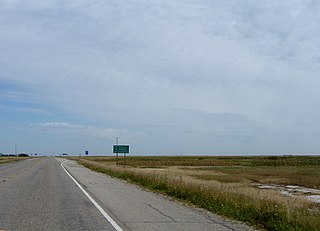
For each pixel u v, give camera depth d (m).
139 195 20.11
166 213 14.01
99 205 15.99
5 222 11.85
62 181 29.97
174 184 21.48
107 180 31.64
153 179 26.20
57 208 15.00
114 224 11.61
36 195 19.70
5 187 24.16
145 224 11.70
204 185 20.80
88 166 61.47
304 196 26.69
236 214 13.25
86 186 25.52
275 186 36.25
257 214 12.70
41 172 43.81
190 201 17.42
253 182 40.69
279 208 12.59
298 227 10.76
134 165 80.50
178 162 102.56
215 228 11.24
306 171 61.38
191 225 11.66
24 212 13.91
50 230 10.63
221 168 72.56
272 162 102.62
